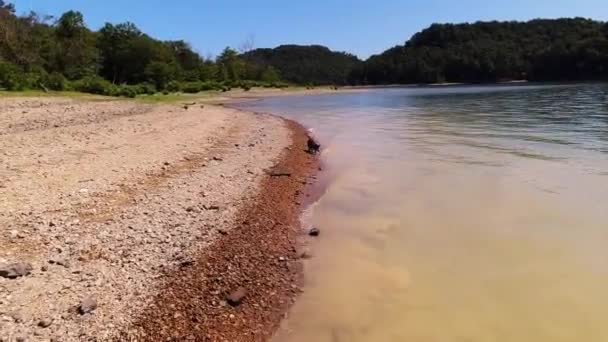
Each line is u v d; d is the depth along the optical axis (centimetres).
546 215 944
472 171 1355
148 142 1817
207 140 2008
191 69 11700
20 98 3459
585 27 15838
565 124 2411
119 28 9350
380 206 1070
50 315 578
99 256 746
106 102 3862
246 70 13862
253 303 654
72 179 1169
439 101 5322
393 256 798
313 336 580
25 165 1282
